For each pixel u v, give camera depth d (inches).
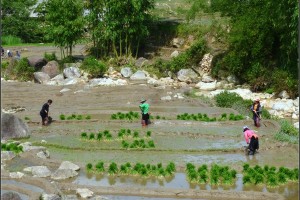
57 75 1861.5
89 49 2308.1
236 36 1664.6
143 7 2063.2
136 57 2089.1
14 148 901.2
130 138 1009.5
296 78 1491.1
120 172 788.0
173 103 1403.8
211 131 1059.9
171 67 1877.5
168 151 916.6
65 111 1270.9
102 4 2052.2
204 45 1902.1
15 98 1464.1
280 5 1524.4
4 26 2957.7
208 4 2114.9
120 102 1418.6
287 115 1295.5
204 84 1721.2
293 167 811.4
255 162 845.8
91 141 995.9
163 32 2196.1
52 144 965.8
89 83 1716.3
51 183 724.7
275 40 1668.3
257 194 683.4
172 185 734.5
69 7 2017.7
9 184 714.2
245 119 1159.0
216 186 730.2
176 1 2581.2
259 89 1621.6
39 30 2987.2
